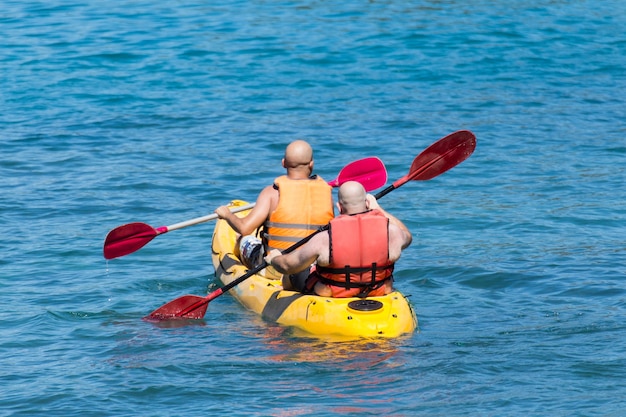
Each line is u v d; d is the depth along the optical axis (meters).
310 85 60.09
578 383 20.08
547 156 44.44
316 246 23.66
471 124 50.56
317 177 26.33
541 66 65.88
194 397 19.70
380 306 23.69
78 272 29.69
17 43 71.19
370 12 85.44
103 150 45.47
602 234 33.22
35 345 23.27
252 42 72.62
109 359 22.16
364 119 51.62
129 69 63.75
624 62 67.12
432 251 31.75
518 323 24.64
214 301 27.61
